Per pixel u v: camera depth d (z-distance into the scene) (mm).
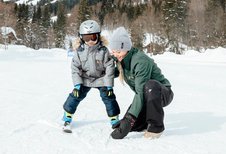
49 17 81250
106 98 3004
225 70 11859
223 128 3049
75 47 2957
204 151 2371
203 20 49094
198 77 9000
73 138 2680
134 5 92000
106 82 2922
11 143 2527
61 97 4844
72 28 67500
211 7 49719
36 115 3518
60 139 2643
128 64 2650
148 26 53938
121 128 2621
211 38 48188
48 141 2586
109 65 2914
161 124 2658
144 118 2846
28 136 2719
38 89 5758
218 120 3387
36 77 7918
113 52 2658
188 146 2479
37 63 15133
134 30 54781
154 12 60375
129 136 2750
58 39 66500
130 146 2471
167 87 2770
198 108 4082
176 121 3336
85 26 2846
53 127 3023
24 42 67250
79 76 2961
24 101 4441
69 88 5969
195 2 50750
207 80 8180
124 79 2789
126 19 77188
